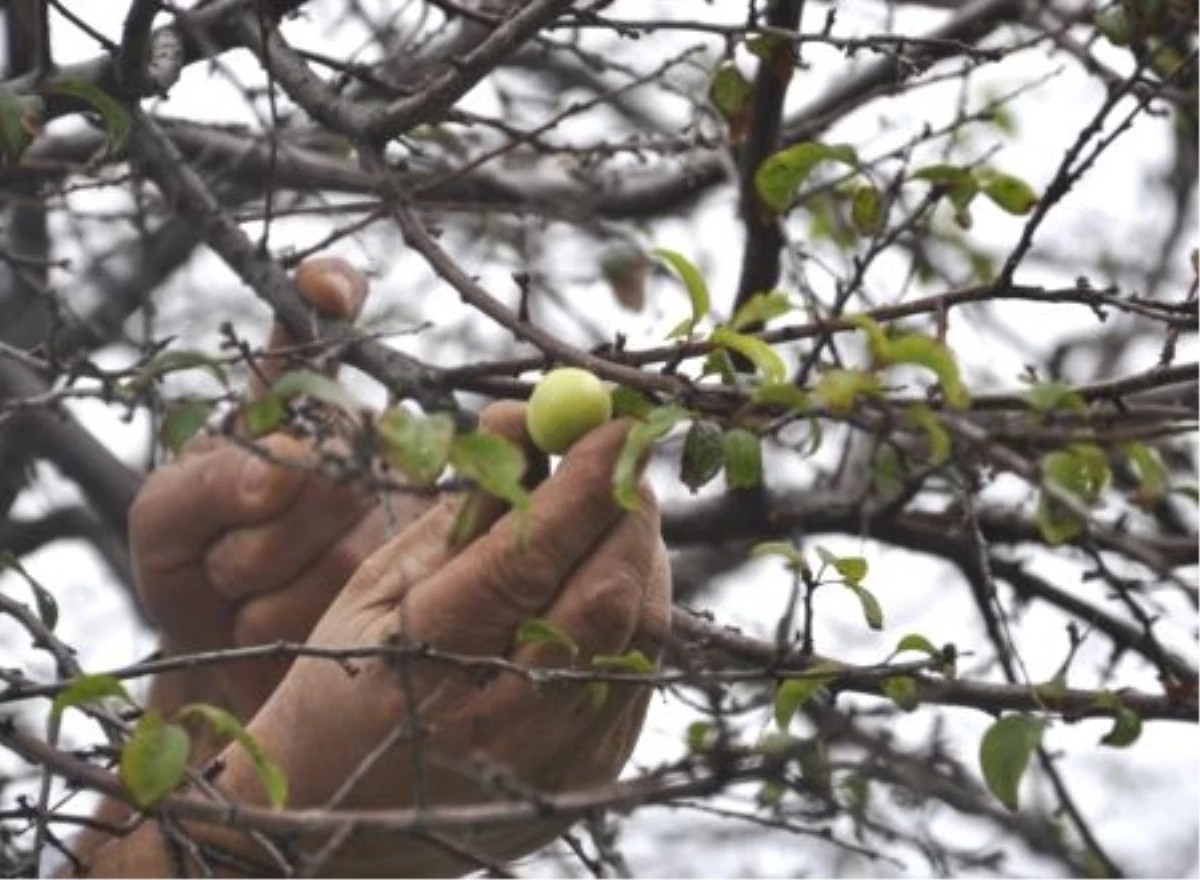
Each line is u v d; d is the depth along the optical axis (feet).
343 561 21.40
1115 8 25.40
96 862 19.08
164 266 31.86
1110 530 16.33
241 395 17.46
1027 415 16.90
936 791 25.14
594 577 16.70
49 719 16.70
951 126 26.45
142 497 21.99
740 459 16.62
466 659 16.48
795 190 20.24
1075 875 28.55
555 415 16.71
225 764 17.90
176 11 23.17
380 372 21.39
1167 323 18.56
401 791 17.29
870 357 18.86
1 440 31.89
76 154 30.01
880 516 29.07
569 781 17.48
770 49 23.41
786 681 17.90
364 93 29.30
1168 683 19.06
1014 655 18.74
